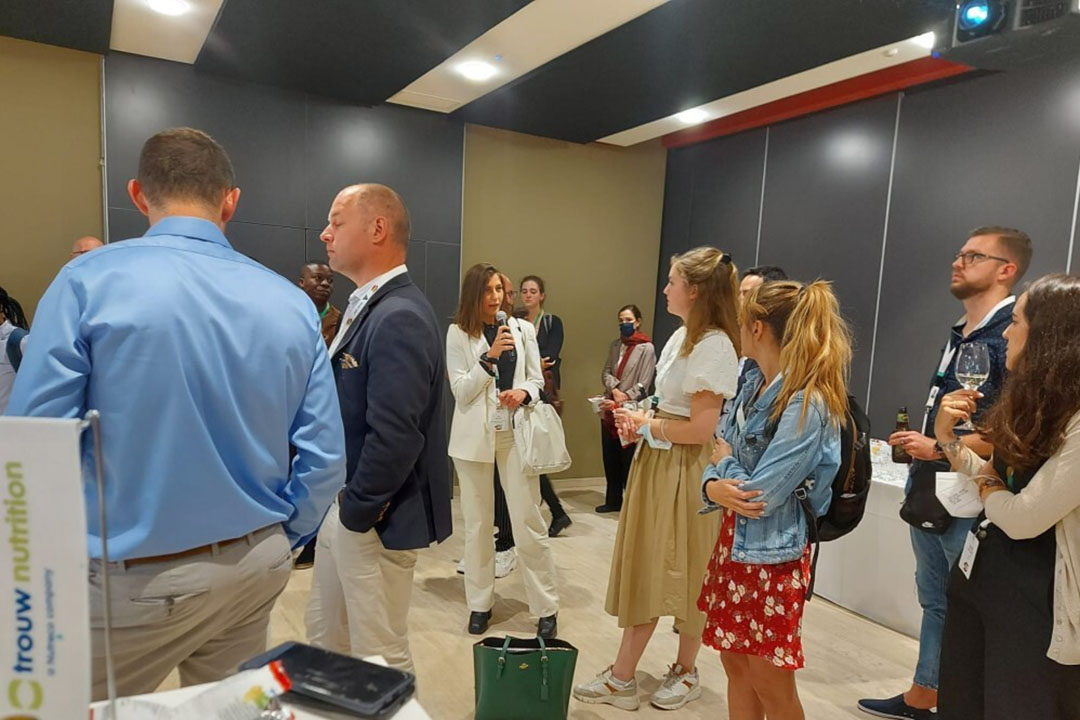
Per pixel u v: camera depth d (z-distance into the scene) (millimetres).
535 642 2088
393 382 1572
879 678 2461
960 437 1914
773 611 1525
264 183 4035
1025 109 3191
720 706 2256
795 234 4422
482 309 2787
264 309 1117
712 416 1998
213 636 1151
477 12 2820
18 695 537
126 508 979
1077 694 1287
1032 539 1332
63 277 984
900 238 3773
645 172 5457
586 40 3250
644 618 2166
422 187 4535
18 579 529
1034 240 3168
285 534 1213
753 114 4590
